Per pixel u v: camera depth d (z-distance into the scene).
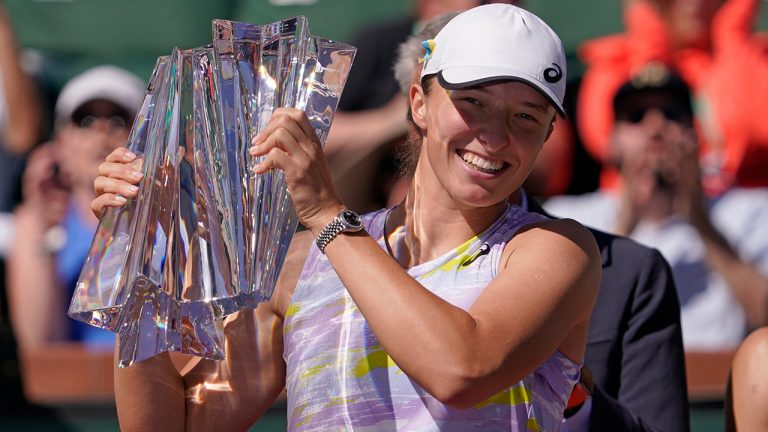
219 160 7.40
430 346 6.68
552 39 7.40
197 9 18.86
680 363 10.07
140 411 8.02
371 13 18.36
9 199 17.72
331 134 17.23
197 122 7.43
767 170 17.53
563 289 7.16
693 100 17.66
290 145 7.06
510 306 6.99
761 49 17.72
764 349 8.73
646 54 17.72
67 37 18.80
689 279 16.89
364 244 7.02
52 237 17.12
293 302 7.83
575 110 17.73
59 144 17.66
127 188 7.52
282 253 7.48
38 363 15.80
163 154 7.43
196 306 7.41
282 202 7.40
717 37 17.78
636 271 10.19
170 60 7.54
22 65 18.39
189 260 7.34
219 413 8.27
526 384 7.30
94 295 7.51
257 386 8.27
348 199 16.91
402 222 7.96
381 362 7.34
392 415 7.26
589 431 8.70
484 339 6.80
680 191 17.16
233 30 7.53
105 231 7.61
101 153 17.58
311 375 7.54
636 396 9.91
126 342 7.36
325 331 7.57
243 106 7.46
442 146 7.38
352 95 17.38
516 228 7.64
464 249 7.55
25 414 15.53
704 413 15.34
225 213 7.37
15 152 17.94
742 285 16.77
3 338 16.59
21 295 16.84
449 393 6.71
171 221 7.39
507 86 7.18
